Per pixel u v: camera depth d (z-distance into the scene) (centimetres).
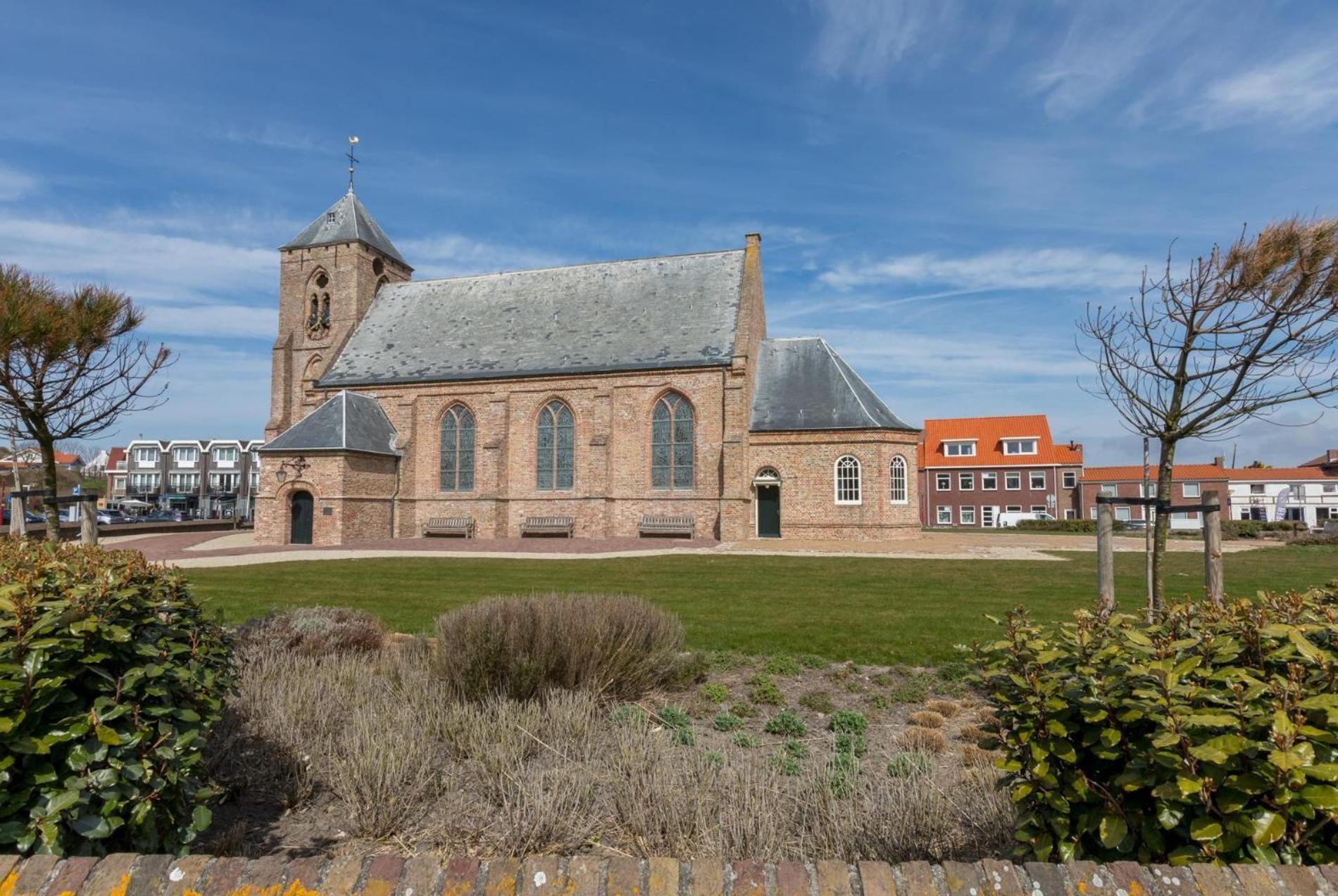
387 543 3666
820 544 3466
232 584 2061
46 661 411
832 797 615
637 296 4369
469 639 959
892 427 3809
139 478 10731
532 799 622
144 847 440
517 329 4453
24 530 1648
